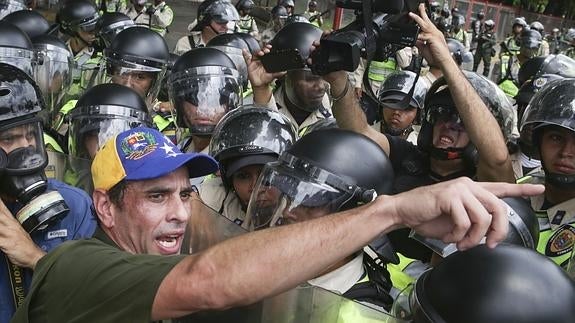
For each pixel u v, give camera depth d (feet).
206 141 11.85
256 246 4.49
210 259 4.57
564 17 93.04
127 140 6.05
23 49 12.14
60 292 5.17
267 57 9.20
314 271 4.43
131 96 10.19
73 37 19.85
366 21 8.00
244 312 5.52
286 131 9.17
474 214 4.18
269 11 50.37
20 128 7.19
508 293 4.74
